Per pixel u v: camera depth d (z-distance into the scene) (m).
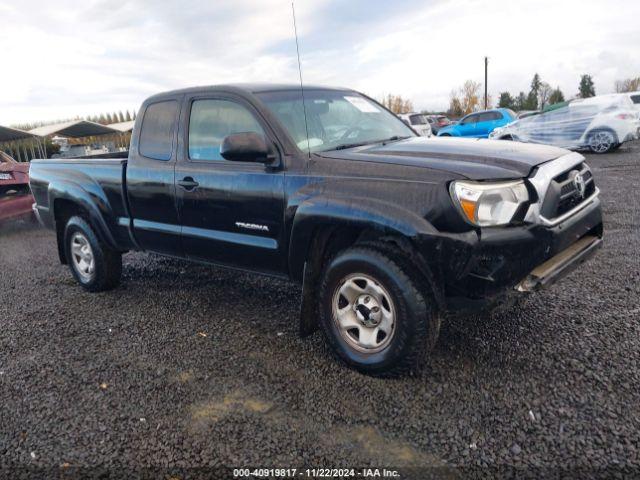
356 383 3.06
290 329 3.90
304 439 2.58
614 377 2.90
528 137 16.05
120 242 4.71
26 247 7.79
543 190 2.91
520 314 3.81
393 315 2.94
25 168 9.37
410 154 3.21
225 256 3.86
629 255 5.10
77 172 4.88
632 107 14.73
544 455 2.35
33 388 3.22
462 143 3.55
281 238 3.44
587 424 2.53
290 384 3.10
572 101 15.48
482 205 2.73
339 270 3.13
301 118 3.67
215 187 3.73
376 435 2.58
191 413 2.85
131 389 3.14
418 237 2.76
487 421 2.62
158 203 4.20
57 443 2.65
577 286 4.31
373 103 4.62
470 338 3.49
